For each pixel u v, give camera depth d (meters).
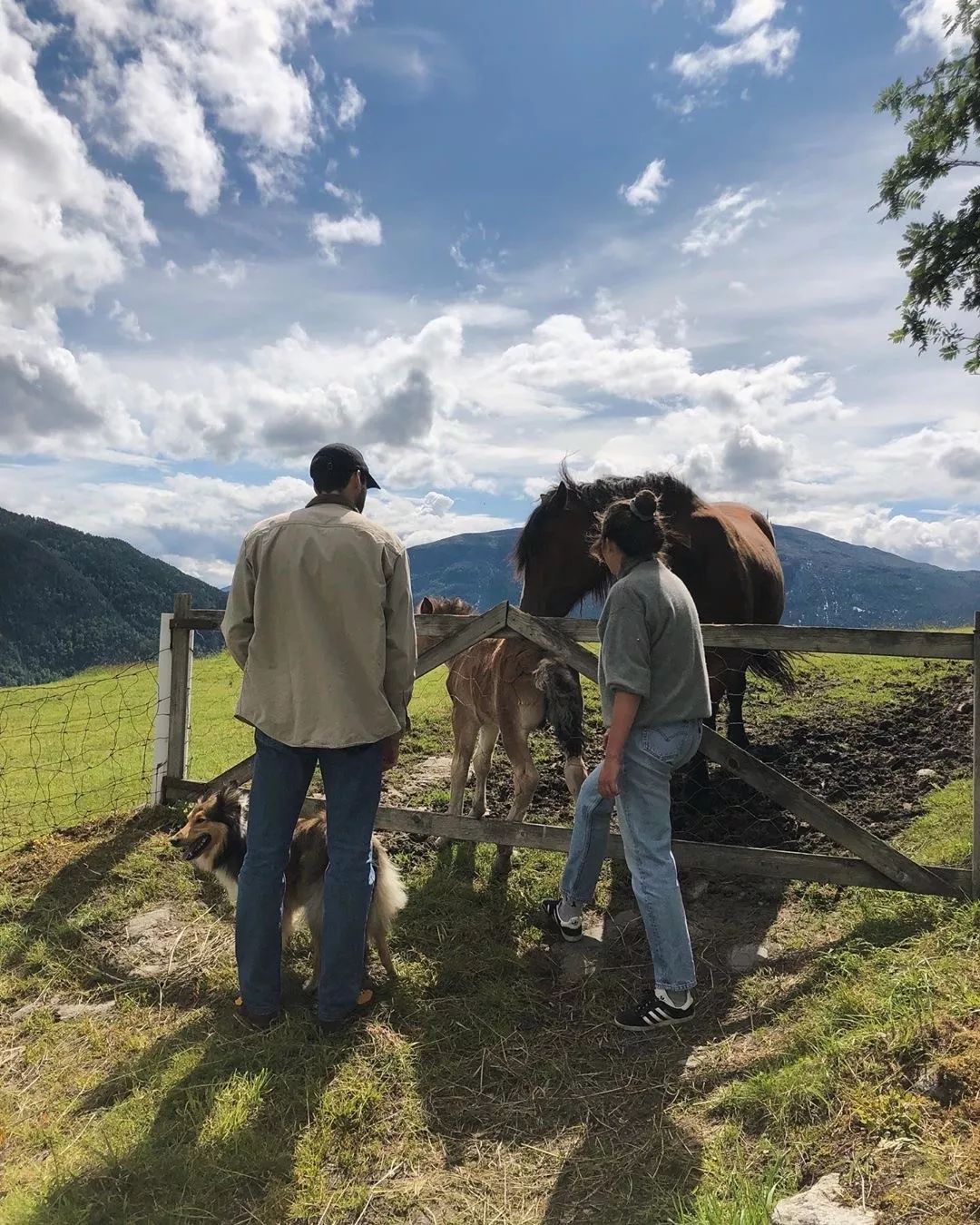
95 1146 2.49
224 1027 3.15
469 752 5.00
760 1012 3.02
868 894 3.75
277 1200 2.25
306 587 2.94
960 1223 1.67
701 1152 2.29
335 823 3.08
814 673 9.52
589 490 5.16
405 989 3.38
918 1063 2.26
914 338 13.34
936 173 13.06
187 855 3.57
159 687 5.30
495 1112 2.63
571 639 4.12
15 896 4.32
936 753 5.96
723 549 5.01
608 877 4.35
